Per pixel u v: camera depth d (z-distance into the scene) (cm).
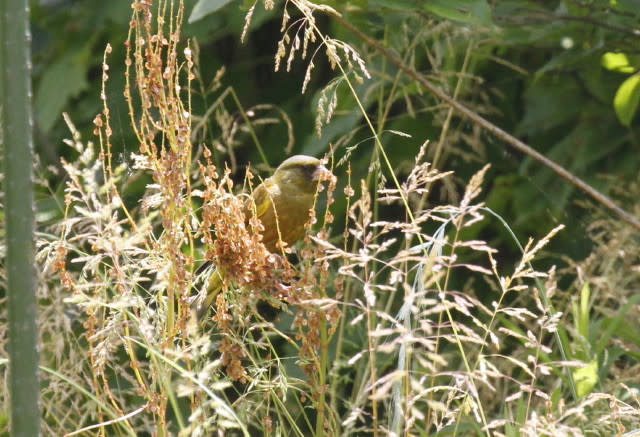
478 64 1217
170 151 520
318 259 523
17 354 443
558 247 1184
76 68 1342
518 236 1209
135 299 500
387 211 1196
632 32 985
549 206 1168
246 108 1369
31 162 445
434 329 911
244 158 1306
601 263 963
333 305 535
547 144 1226
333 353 896
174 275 511
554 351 870
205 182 540
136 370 511
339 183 1149
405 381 509
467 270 1174
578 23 1027
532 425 490
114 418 516
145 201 528
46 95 1352
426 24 984
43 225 955
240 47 1430
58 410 682
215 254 543
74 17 1377
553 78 1191
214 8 820
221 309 545
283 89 1385
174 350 507
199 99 1236
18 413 442
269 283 548
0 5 438
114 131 1116
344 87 1069
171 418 890
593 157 1155
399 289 1005
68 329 683
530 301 1069
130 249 525
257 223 550
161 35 516
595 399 539
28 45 443
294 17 1368
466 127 1200
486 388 824
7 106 439
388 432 479
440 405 489
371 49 1137
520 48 1156
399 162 1162
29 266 444
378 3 871
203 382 507
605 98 1137
